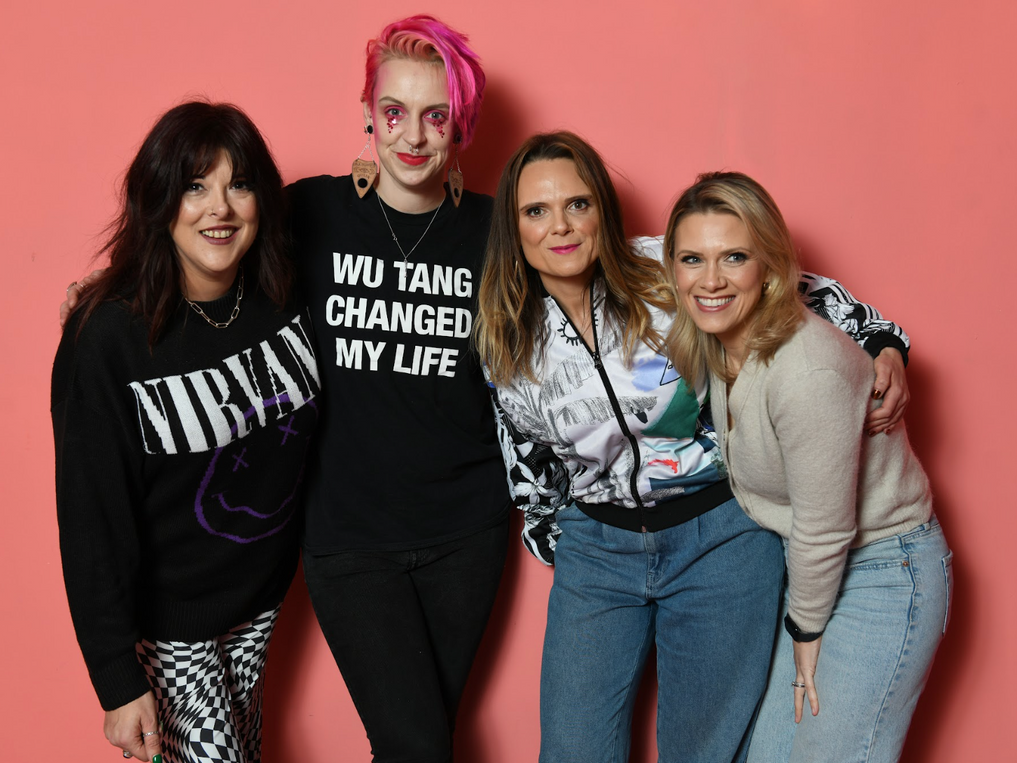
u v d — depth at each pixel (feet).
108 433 4.38
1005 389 6.40
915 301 6.33
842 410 4.29
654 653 6.67
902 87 6.13
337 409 5.33
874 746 4.84
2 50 5.90
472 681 6.74
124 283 4.48
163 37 5.91
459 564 5.63
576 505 5.64
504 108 6.09
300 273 5.19
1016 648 6.57
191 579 4.89
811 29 6.07
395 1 5.93
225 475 4.76
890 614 4.79
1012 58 6.10
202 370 4.61
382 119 4.99
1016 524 6.49
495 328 5.01
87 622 4.48
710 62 6.09
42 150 6.00
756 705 5.34
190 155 4.21
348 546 5.41
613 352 4.96
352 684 5.47
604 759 5.45
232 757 5.11
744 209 4.33
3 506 6.32
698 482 5.13
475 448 5.63
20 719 6.53
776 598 5.26
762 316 4.46
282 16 5.91
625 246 4.98
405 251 5.25
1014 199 6.22
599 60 6.07
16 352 6.18
